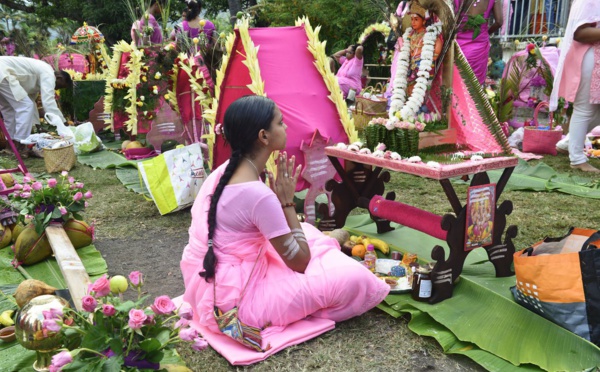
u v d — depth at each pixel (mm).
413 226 3449
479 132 3340
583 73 5527
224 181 2549
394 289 3096
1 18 17016
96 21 19141
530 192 5262
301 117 4184
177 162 4836
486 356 2520
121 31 19203
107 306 1896
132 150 7082
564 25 10695
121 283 2084
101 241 4230
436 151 3303
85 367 1895
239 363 2484
